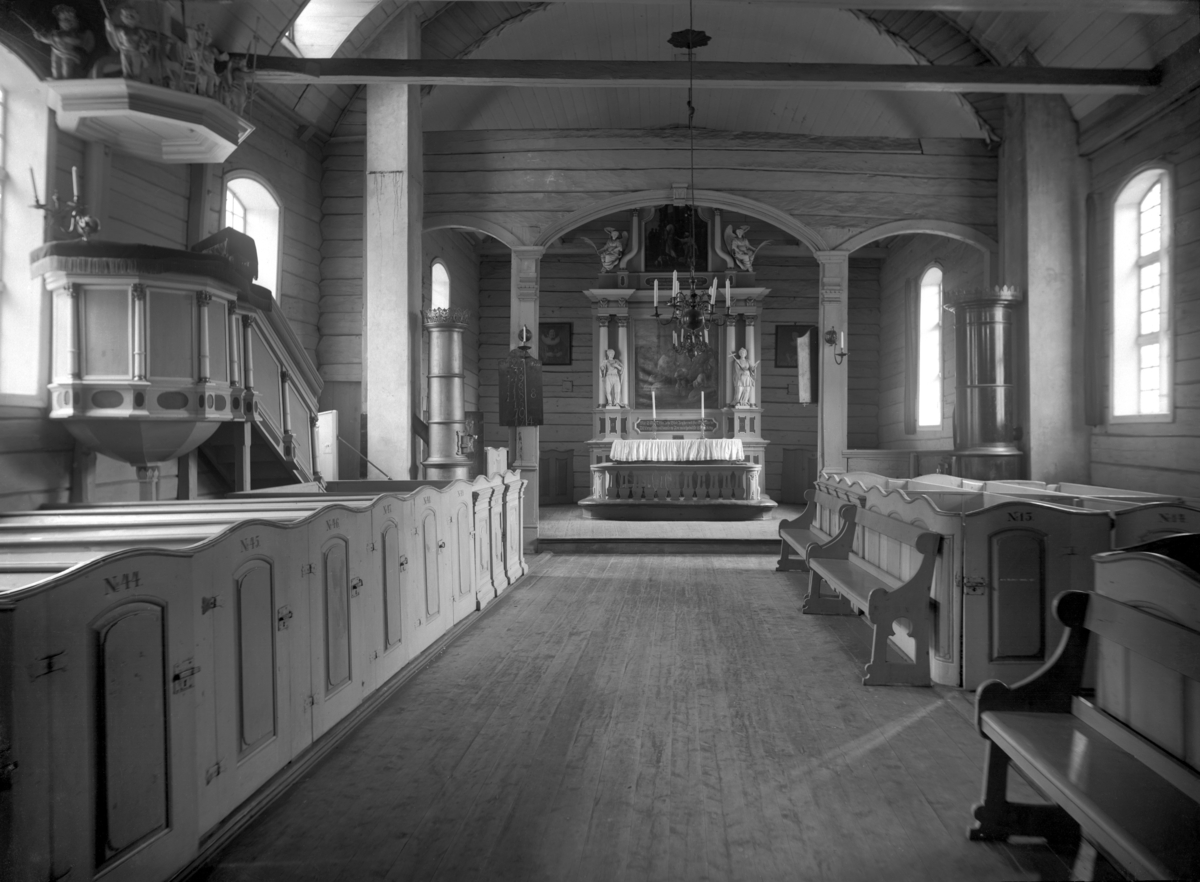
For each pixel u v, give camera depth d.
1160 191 8.33
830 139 10.73
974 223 10.63
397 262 9.34
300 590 3.58
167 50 5.57
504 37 10.68
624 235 15.38
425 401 11.78
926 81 8.12
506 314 16.39
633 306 15.20
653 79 8.16
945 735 3.89
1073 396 9.62
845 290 10.73
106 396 5.28
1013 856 2.77
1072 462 9.59
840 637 5.75
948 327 12.45
